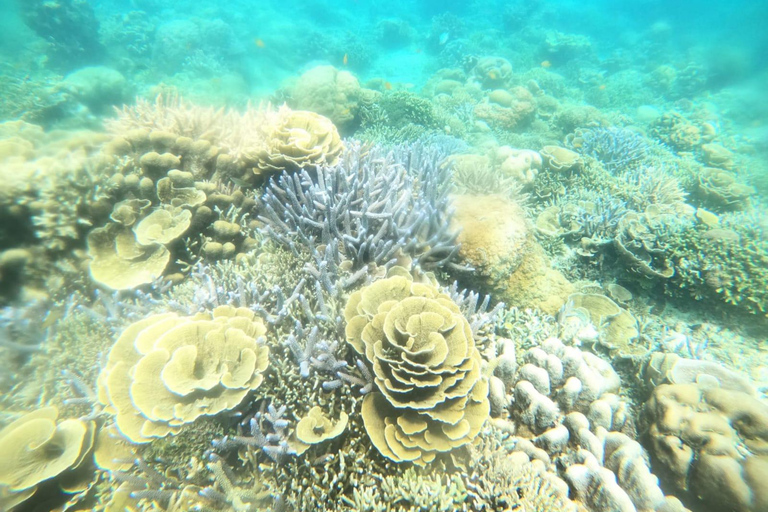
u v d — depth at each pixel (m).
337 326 0.80
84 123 2.73
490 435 0.79
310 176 1.17
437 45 6.80
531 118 3.41
